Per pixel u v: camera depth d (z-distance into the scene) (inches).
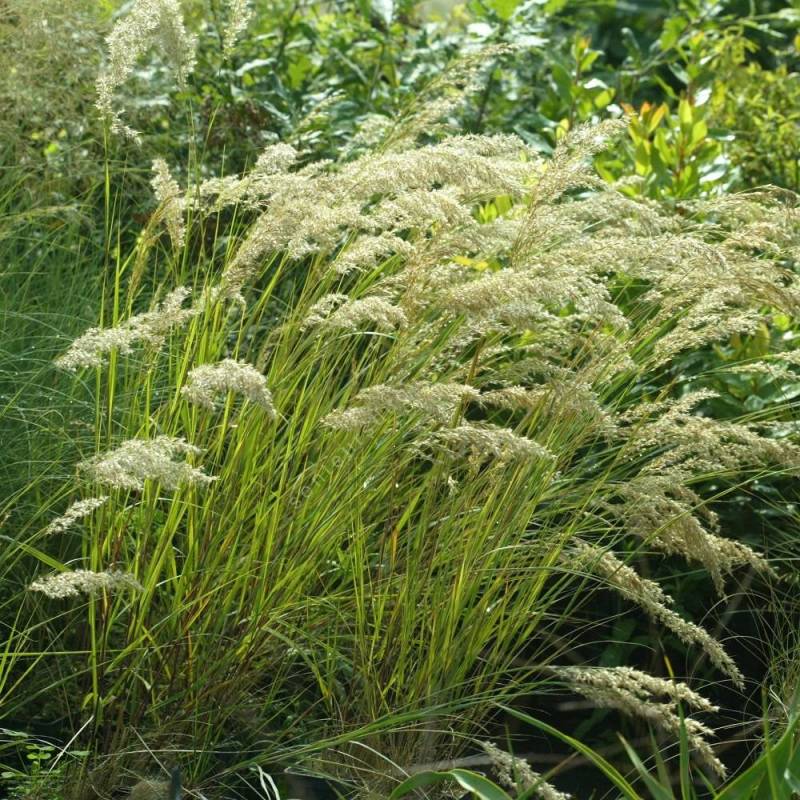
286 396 129.2
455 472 145.0
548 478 130.4
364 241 125.3
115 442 132.9
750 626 161.8
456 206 121.5
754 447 129.5
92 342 112.2
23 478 141.9
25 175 193.3
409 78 234.4
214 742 128.2
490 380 138.9
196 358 133.6
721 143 215.3
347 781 127.0
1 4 188.1
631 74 265.0
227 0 230.2
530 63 254.2
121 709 124.5
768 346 167.9
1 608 142.3
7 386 154.9
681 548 132.3
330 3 264.5
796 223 132.6
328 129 225.6
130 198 210.2
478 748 135.6
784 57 297.3
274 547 126.3
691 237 135.8
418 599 134.7
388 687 127.6
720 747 148.4
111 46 126.9
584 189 201.9
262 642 127.9
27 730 134.3
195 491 127.2
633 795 103.0
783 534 156.1
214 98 213.3
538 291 114.9
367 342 159.5
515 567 129.7
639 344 143.6
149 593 122.4
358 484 128.3
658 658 160.6
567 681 141.2
